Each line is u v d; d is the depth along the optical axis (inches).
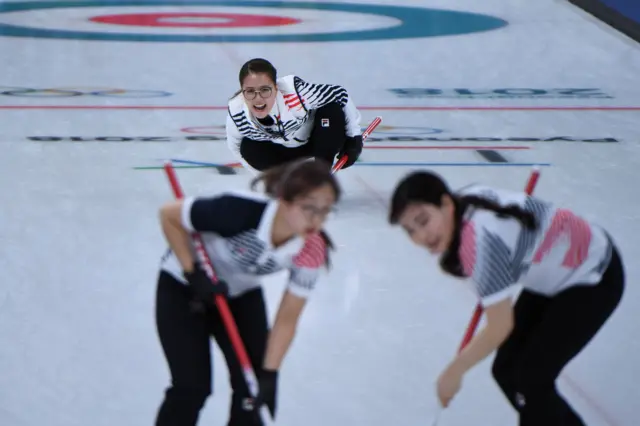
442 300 463.2
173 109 796.0
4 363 395.9
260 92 471.8
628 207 596.7
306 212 262.4
